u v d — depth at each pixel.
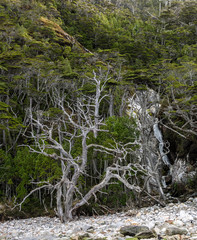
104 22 62.81
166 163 29.12
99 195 23.55
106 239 9.00
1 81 31.69
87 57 39.59
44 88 36.28
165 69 28.64
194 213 14.00
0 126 23.50
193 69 27.66
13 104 32.25
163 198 20.42
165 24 64.94
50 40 44.94
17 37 40.59
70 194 17.81
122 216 17.64
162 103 29.14
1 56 32.16
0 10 47.09
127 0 99.81
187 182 23.36
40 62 33.50
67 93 38.53
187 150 25.80
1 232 16.22
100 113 37.97
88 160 23.27
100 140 22.55
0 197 25.81
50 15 54.25
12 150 29.72
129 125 23.19
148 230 9.28
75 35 53.16
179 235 8.64
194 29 57.41
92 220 16.73
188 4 73.75
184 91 24.17
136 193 21.97
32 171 24.80
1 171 24.94
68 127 31.14
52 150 23.94
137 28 62.69
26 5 51.50
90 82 34.16
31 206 25.41
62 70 34.72
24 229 16.83
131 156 23.91
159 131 30.75
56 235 11.67
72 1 68.06
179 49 49.03
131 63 43.81
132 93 37.97
